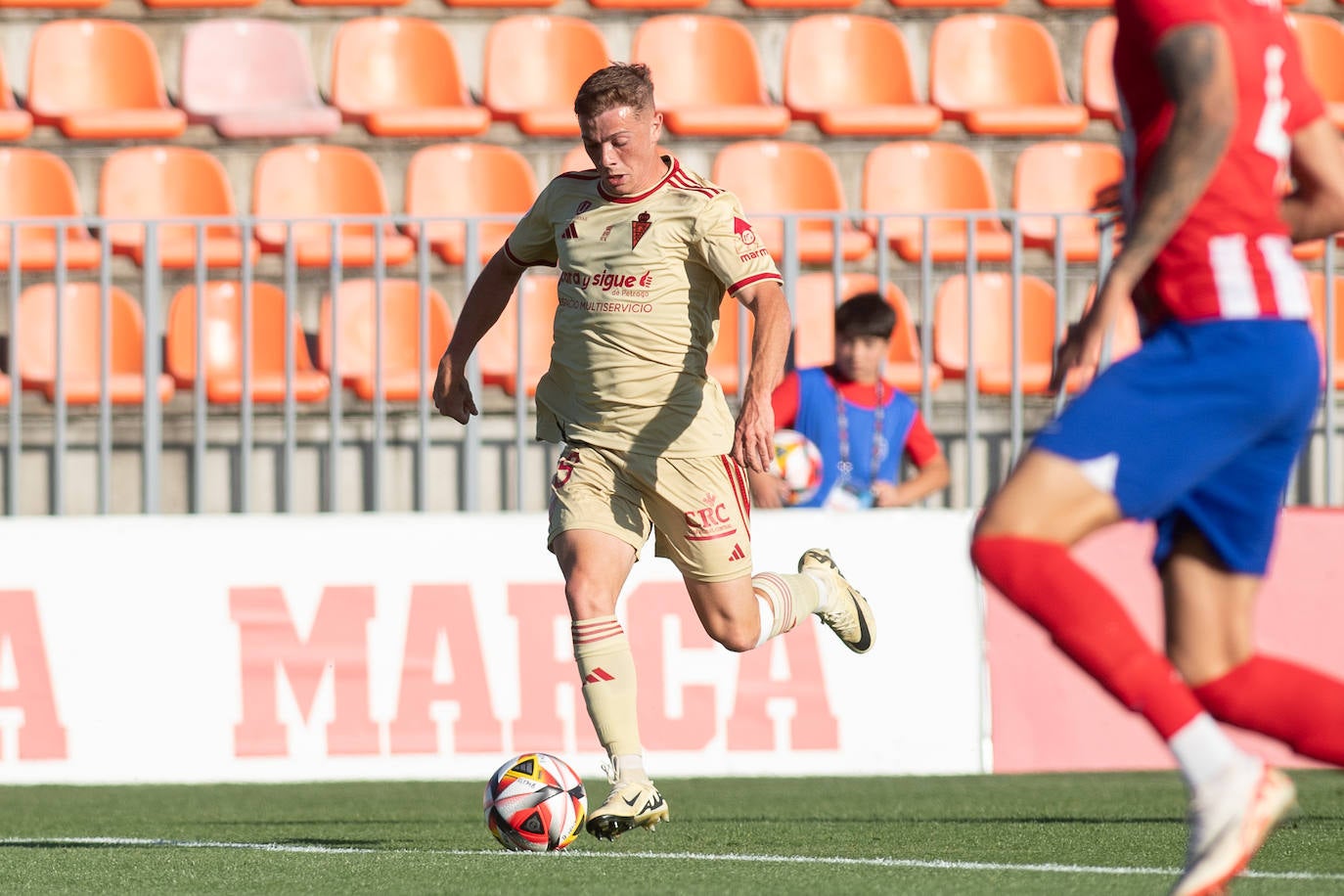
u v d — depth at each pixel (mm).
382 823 19719
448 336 33094
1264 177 9914
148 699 25312
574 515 15883
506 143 38250
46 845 17031
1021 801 21781
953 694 25984
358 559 25609
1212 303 9664
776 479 25141
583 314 15891
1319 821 18203
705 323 15992
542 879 13234
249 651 25422
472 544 25703
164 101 39188
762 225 36156
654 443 15859
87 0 39812
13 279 27094
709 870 13883
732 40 40594
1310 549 26438
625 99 15242
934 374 32500
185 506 31891
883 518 25891
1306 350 9758
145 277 27766
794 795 22875
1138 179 10039
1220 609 10938
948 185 37594
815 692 25766
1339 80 41812
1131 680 9531
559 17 40688
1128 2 9727
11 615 25312
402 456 31719
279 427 31828
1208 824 9570
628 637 25469
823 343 33375
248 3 40156
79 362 33438
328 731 25359
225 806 22141
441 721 25453
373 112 37562
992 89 40719
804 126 38938
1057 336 27859
